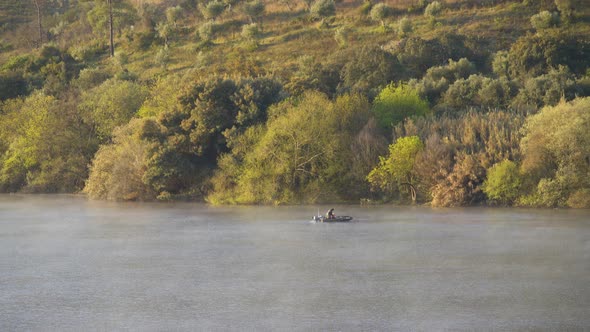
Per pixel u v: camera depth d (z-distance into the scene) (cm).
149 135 19112
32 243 12331
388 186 17075
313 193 17562
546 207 15638
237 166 17862
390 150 16738
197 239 12550
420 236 12444
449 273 9612
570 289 8700
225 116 18400
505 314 7731
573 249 11031
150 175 18388
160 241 12406
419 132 17425
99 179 19975
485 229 13025
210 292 8819
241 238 12600
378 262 10369
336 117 17988
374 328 7344
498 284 8988
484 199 16312
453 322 7488
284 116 17788
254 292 8794
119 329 7425
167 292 8850
